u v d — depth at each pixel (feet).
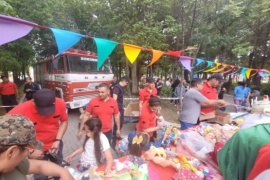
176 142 8.70
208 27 27.30
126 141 9.73
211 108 13.74
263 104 5.27
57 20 43.24
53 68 27.76
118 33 37.22
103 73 30.27
